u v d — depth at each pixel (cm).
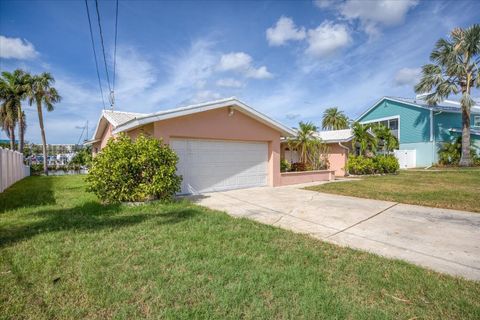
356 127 1841
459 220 618
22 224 556
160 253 396
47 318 248
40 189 1176
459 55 2170
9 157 1337
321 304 271
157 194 807
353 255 407
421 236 509
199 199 886
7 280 314
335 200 868
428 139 2531
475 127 2806
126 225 546
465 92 2170
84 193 1020
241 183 1127
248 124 1120
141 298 280
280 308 266
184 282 313
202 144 1010
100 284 307
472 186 1156
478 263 388
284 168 1505
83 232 497
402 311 265
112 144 795
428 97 2347
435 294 296
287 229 551
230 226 548
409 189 1084
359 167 1780
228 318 249
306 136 1648
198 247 423
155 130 880
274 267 357
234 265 360
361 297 289
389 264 376
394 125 2828
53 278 319
